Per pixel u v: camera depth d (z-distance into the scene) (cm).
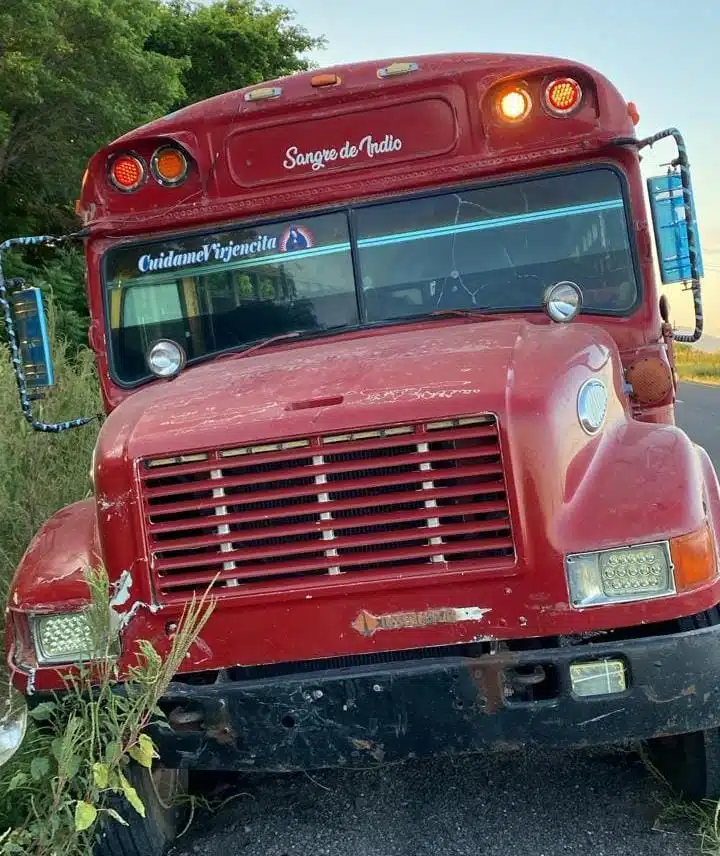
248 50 2342
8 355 777
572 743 293
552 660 288
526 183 420
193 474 305
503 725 293
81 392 708
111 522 309
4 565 507
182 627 297
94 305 447
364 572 297
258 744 303
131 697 297
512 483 289
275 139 430
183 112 434
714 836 313
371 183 424
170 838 356
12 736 346
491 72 417
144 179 439
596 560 288
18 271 1303
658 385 404
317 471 296
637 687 287
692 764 332
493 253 420
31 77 1425
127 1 1606
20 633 321
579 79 411
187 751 308
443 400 295
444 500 294
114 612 307
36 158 1653
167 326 443
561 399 302
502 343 345
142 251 445
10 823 343
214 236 439
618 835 330
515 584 290
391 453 296
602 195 416
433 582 292
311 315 430
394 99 423
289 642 300
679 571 285
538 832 338
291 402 311
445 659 295
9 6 1409
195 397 340
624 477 304
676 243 391
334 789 388
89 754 306
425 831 347
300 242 432
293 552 298
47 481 591
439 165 421
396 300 425
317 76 425
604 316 413
